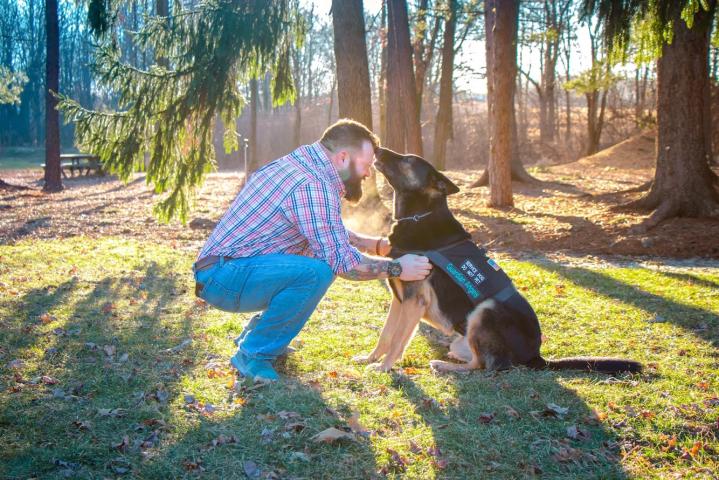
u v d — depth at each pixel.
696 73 10.28
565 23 29.64
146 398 3.26
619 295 6.09
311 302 3.46
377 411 3.18
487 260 3.96
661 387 3.56
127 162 10.02
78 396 3.28
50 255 7.95
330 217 3.34
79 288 6.03
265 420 3.00
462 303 3.87
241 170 35.53
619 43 9.98
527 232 10.08
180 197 10.39
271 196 3.33
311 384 3.53
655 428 3.04
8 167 36.72
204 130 10.27
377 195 11.48
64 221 12.02
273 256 3.40
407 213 4.09
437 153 24.84
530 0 27.16
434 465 2.66
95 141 9.89
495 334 3.80
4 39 50.84
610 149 28.27
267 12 10.08
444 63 24.00
